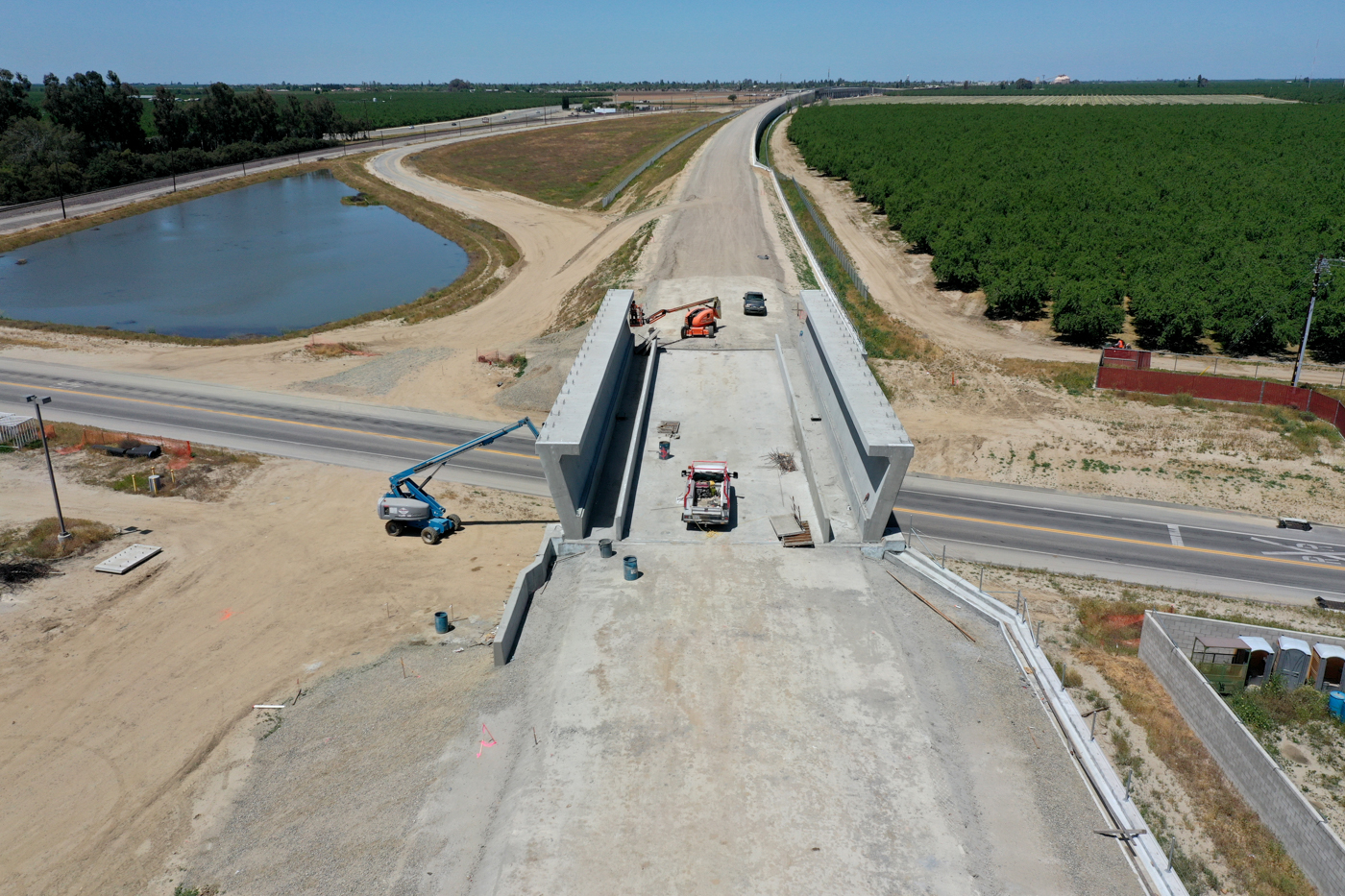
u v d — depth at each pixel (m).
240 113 170.50
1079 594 33.81
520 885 18.64
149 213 122.50
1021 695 24.80
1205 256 72.25
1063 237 77.44
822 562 30.38
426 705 26.05
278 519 40.47
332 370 61.22
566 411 32.44
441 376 58.78
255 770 24.70
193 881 21.05
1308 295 58.16
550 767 21.80
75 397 55.69
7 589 34.16
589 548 31.34
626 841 19.66
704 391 43.97
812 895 18.39
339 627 31.89
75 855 22.09
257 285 86.00
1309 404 49.06
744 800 20.73
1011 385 54.69
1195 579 35.38
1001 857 19.47
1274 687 27.02
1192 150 128.62
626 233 88.81
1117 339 62.50
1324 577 35.62
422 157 161.25
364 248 101.81
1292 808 20.97
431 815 21.44
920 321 67.25
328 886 20.03
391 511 38.06
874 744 22.47
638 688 24.42
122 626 32.09
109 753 25.72
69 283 86.38
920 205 91.50
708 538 31.80
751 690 24.28
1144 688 27.28
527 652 26.80
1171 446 46.84
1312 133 148.12
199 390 57.25
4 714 27.41
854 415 31.16
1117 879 19.11
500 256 95.44
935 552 37.41
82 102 146.75
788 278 66.81
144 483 43.84
